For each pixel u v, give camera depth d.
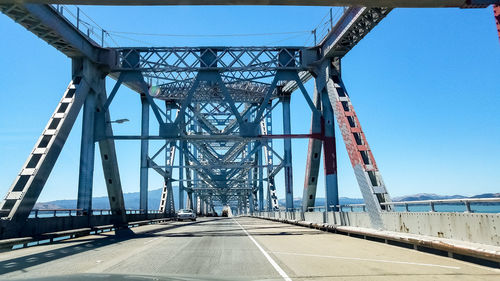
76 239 18.84
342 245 14.84
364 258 10.95
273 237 19.30
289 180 40.97
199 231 25.08
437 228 12.13
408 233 14.09
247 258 11.11
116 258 11.10
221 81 25.95
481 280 7.48
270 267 9.34
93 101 24.66
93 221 23.66
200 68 25.75
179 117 25.61
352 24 20.36
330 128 25.52
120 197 27.97
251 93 42.53
